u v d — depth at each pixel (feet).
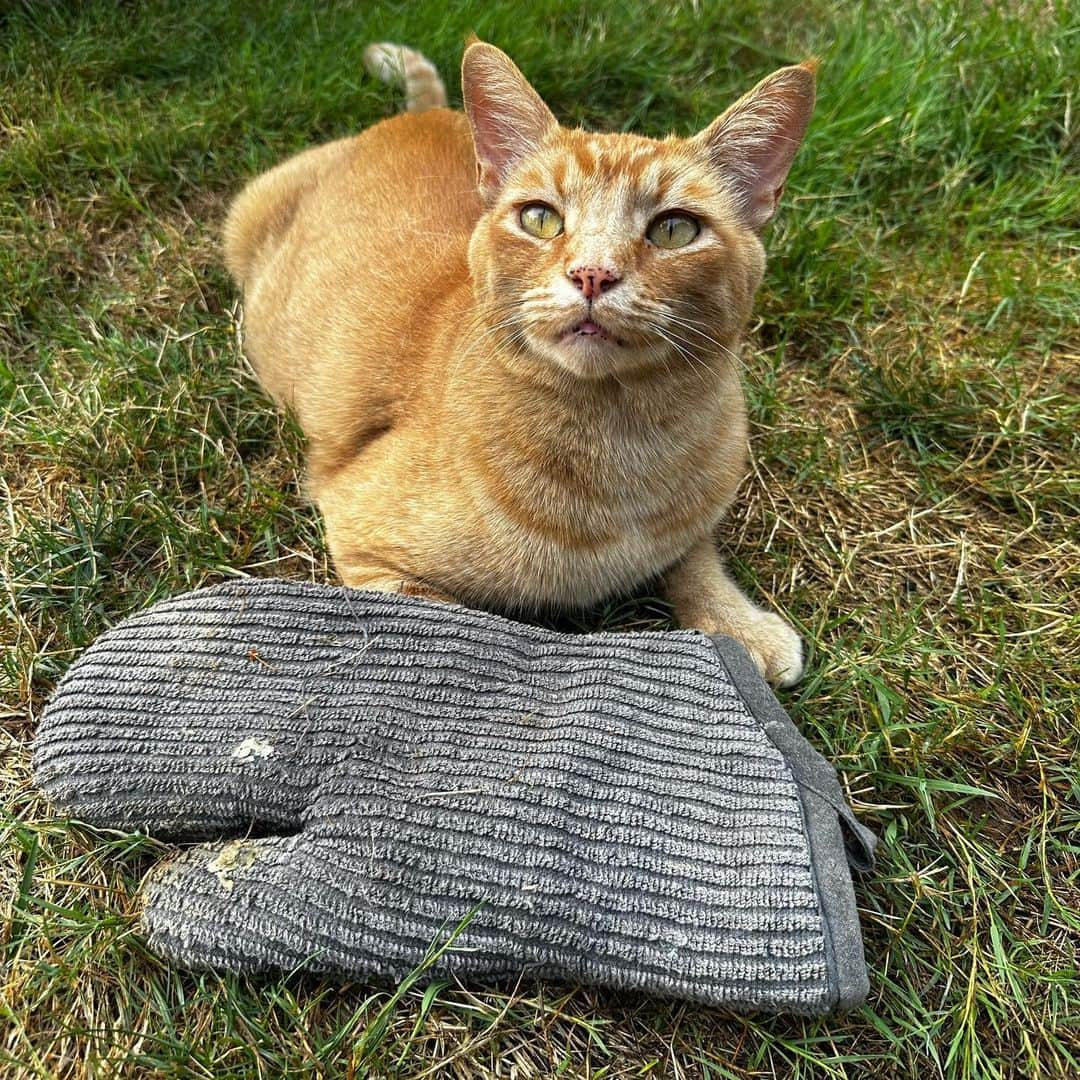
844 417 2.01
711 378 1.42
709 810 1.18
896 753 1.45
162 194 2.35
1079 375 2.06
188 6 2.76
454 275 1.67
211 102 2.50
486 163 1.48
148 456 1.77
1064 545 1.76
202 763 1.20
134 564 1.63
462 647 1.33
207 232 2.30
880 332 2.14
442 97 2.53
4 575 1.54
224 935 1.12
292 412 1.84
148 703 1.23
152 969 1.17
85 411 1.79
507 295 1.37
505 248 1.37
